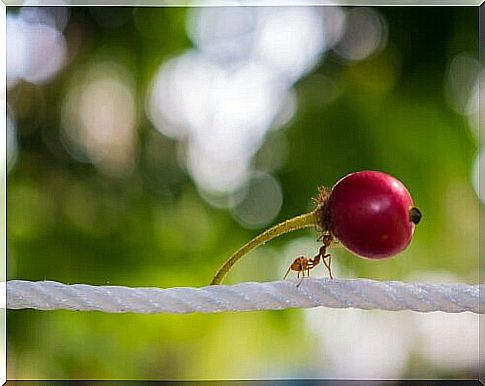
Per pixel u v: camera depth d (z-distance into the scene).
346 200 0.26
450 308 0.28
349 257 0.40
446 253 0.39
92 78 0.42
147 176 0.41
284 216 0.40
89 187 0.41
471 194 0.39
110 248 0.39
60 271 0.39
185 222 0.40
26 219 0.40
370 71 0.40
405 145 0.39
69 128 0.41
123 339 0.39
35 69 0.41
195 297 0.28
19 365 0.38
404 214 0.26
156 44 0.42
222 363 0.39
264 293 0.28
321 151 0.40
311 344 0.40
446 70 0.40
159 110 0.42
